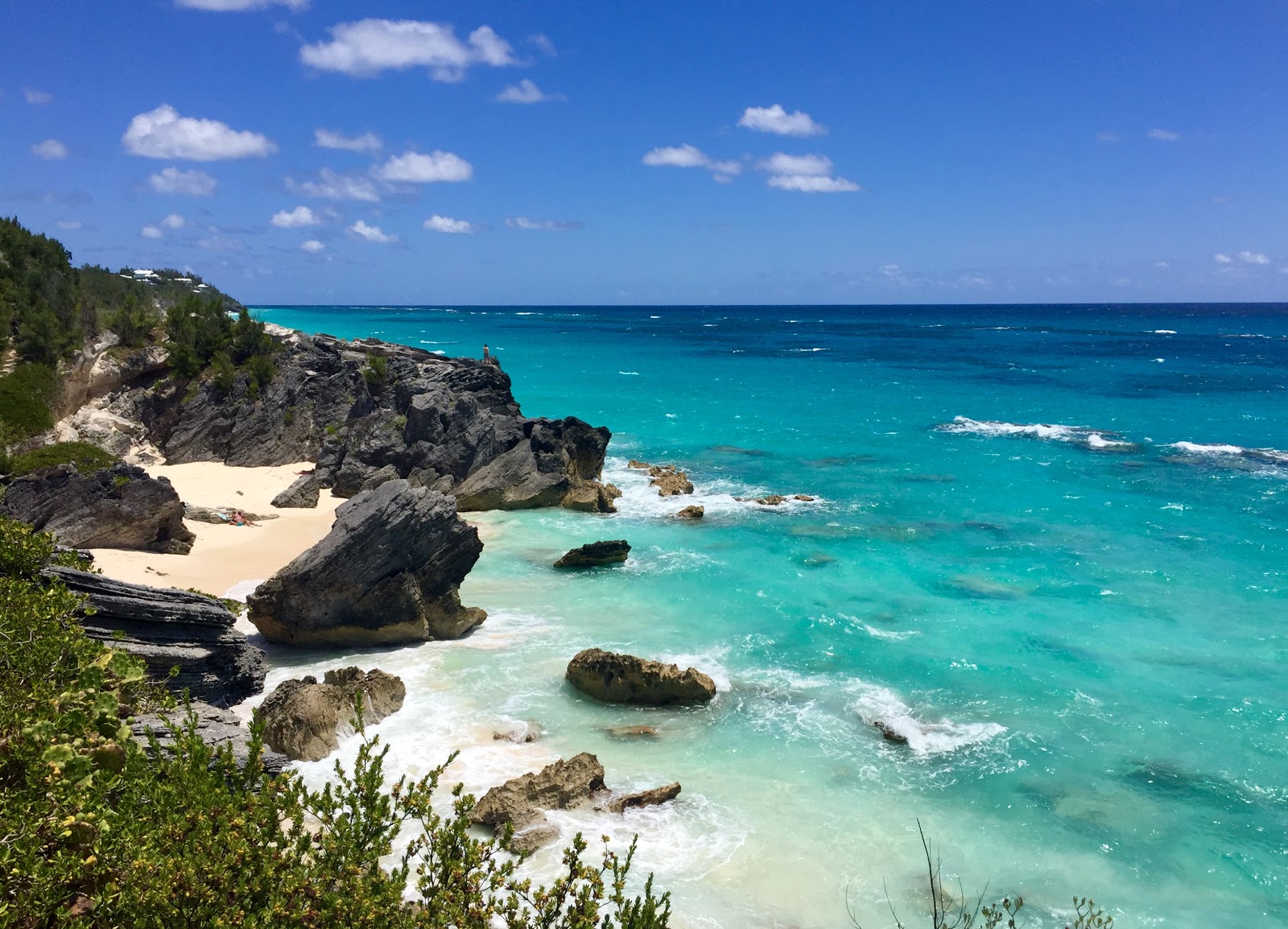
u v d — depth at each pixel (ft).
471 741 78.54
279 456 177.06
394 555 98.17
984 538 140.15
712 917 57.82
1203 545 135.54
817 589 117.80
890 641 101.81
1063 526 146.41
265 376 180.86
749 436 233.14
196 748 41.27
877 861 64.28
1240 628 105.40
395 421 169.89
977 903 60.44
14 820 35.99
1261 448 210.38
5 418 142.82
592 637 102.32
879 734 82.28
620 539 139.54
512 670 93.50
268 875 34.19
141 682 60.85
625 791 71.61
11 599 54.65
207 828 35.32
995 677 93.30
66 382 162.61
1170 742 81.35
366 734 78.95
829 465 196.44
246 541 129.39
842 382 354.54
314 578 95.96
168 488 120.88
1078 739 81.71
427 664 94.68
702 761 77.00
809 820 68.85
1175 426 242.37
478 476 161.07
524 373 387.14
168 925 32.17
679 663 95.30
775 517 152.76
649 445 221.46
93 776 41.34
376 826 40.29
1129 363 429.38
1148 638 102.83
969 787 74.13
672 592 116.57
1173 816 70.85
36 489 116.37
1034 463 195.93
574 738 80.07
